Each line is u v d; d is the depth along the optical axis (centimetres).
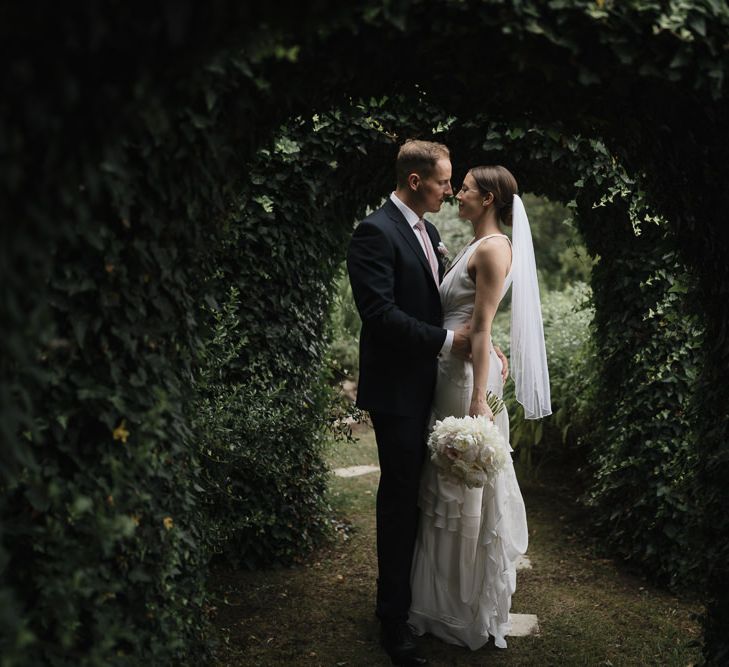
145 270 183
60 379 172
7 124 111
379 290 292
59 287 165
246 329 369
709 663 240
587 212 393
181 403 208
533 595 355
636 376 377
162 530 198
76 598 167
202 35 120
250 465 356
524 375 316
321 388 412
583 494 480
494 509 300
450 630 306
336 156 367
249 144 214
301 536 392
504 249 293
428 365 305
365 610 337
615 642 309
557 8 173
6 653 136
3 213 117
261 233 362
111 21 109
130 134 156
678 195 229
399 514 298
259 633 313
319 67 190
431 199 305
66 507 169
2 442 134
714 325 240
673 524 358
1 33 104
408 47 183
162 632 200
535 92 203
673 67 181
